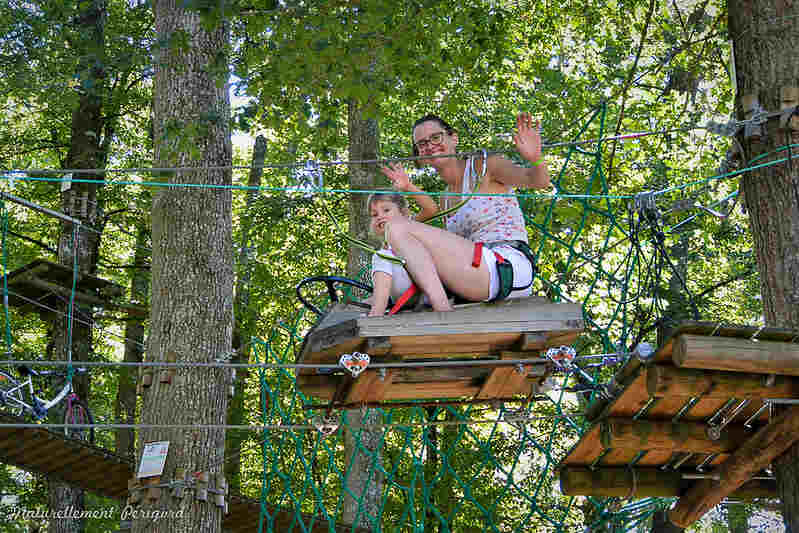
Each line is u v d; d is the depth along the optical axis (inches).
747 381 185.6
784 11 235.8
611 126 521.3
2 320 645.9
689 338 177.5
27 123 707.4
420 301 184.5
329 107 344.2
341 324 175.6
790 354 180.2
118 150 706.2
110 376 716.7
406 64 347.9
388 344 171.9
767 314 228.5
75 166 631.8
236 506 373.7
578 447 210.4
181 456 332.5
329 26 322.7
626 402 194.7
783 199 227.9
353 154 565.6
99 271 738.8
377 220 184.9
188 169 192.4
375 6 328.8
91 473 389.1
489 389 194.2
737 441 205.5
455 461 636.1
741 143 237.9
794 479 211.3
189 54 368.8
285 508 382.0
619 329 459.5
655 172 507.8
